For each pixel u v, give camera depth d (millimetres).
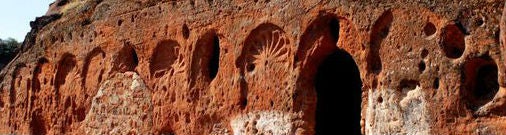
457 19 12312
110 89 18922
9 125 21859
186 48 17109
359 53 13664
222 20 16391
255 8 15711
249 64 15797
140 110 18078
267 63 15359
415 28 12883
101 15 19562
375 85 13453
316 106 14969
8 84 22078
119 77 18750
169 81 17516
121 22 18922
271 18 15320
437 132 12375
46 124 20750
